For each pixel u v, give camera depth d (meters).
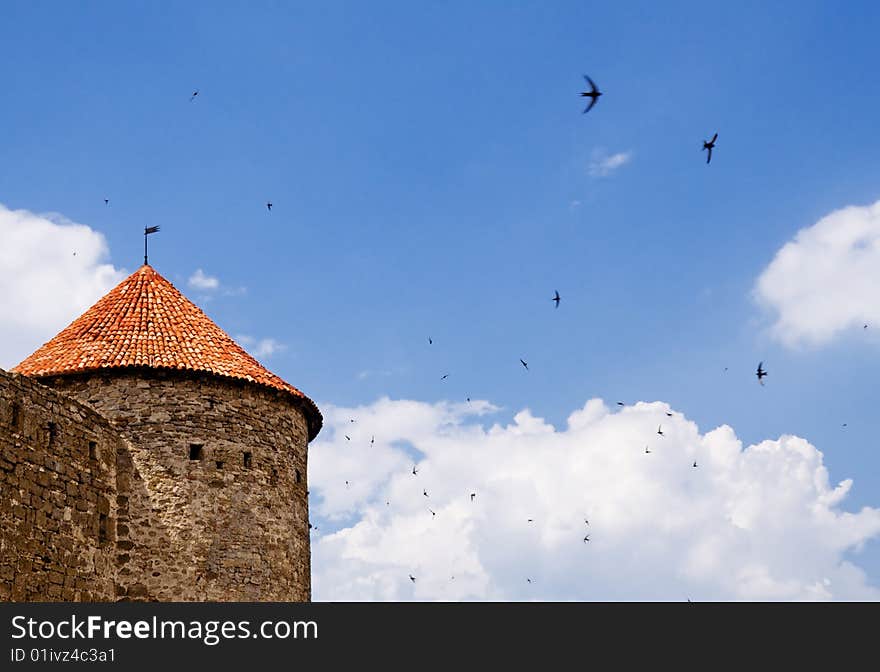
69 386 28.11
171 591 26.42
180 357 28.67
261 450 29.14
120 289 31.64
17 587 22.48
